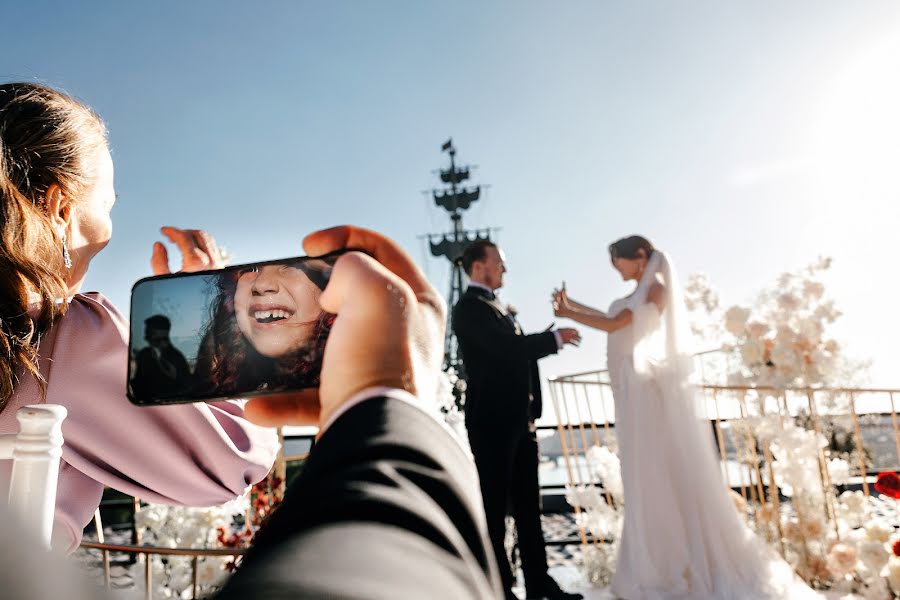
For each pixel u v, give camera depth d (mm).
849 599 3469
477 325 4062
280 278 517
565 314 4156
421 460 224
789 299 3734
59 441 720
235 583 131
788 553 3922
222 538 2857
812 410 3932
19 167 782
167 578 2875
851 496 3873
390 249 470
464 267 4555
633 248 4266
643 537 3748
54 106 838
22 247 755
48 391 821
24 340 766
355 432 234
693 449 3822
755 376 3811
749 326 3785
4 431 792
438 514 196
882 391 3871
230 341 533
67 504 844
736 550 3678
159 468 867
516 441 3961
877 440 5605
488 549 220
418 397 299
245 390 522
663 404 3893
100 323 874
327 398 304
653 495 3766
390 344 304
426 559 166
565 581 4551
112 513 6828
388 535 167
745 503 4035
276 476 2902
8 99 813
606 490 4590
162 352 547
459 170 29781
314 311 513
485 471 3859
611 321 4008
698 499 3748
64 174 817
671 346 3959
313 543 152
